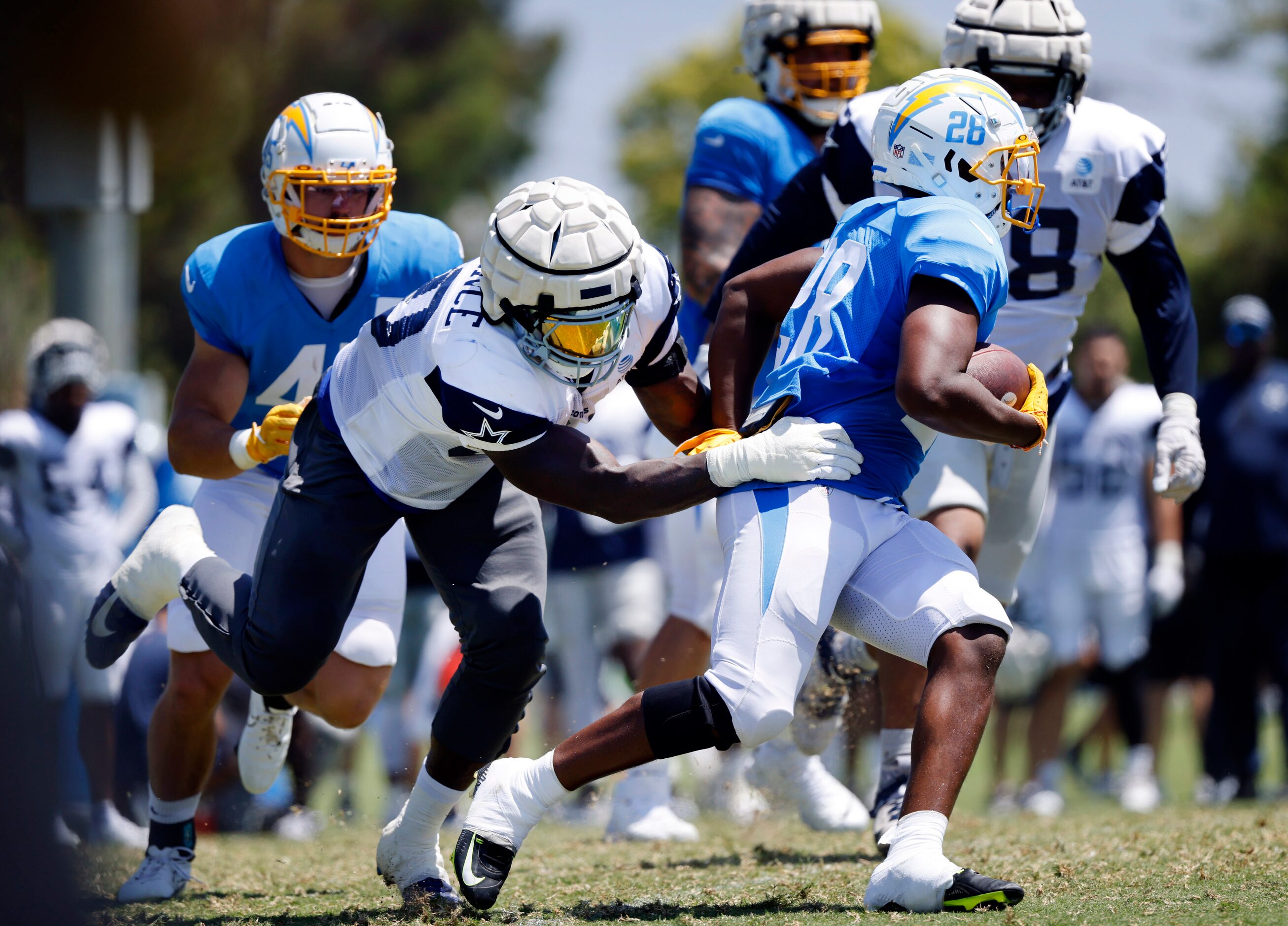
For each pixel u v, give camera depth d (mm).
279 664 10711
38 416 22281
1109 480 26750
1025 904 9836
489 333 9617
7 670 7273
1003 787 27656
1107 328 27266
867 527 10023
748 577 9836
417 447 10359
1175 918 9180
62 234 26875
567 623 26844
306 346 12766
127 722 21359
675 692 9805
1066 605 26828
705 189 16891
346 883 12984
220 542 13070
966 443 13430
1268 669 26656
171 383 80375
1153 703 29219
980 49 12945
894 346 10117
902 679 13219
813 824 15688
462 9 97062
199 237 75812
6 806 7102
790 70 16938
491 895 10242
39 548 21734
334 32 90500
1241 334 26000
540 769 10211
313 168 11852
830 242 10836
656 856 14398
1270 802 22344
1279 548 25328
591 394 10219
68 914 7301
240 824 22797
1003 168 10570
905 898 9547
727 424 11133
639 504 9711
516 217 9344
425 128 94750
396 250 12781
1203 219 84125
